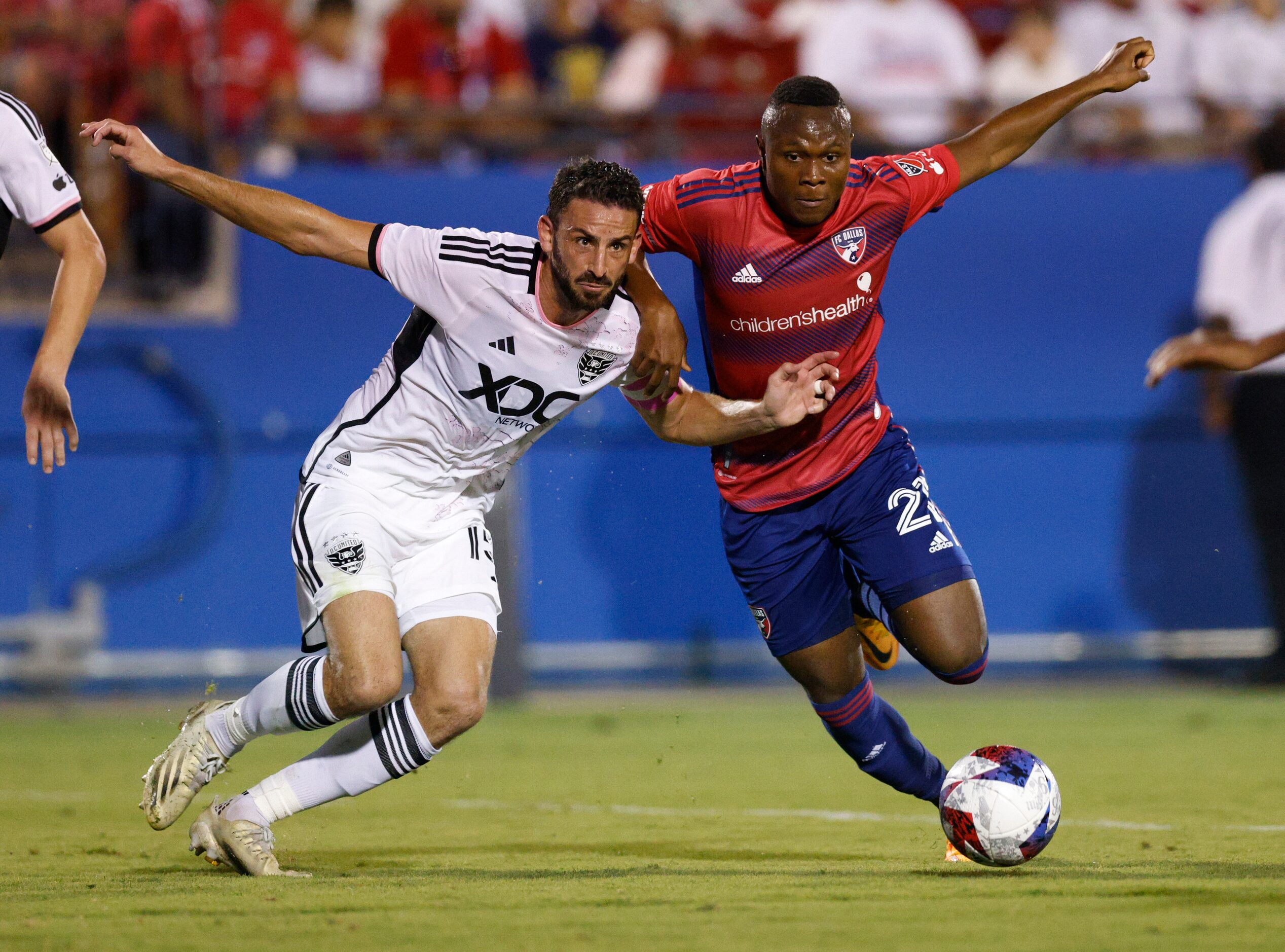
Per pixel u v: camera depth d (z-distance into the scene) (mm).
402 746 15977
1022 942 11367
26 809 22781
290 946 11367
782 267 17656
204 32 45156
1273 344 20516
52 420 15172
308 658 16281
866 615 19312
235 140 44344
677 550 42656
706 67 49562
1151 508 45031
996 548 44500
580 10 51906
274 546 42312
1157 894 13727
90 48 42625
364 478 16469
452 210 43500
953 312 44688
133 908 13250
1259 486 42625
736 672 43219
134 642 41281
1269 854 16828
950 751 29828
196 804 24156
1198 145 48469
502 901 13594
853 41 48719
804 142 16469
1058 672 44781
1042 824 15352
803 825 20516
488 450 16625
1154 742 31203
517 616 41000
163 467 41938
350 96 47969
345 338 43031
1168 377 45188
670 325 16156
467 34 48781
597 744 32250
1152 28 51000
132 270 42594
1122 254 45312
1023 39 49094
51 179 15609
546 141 45844
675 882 14883
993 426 44656
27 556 41156
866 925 12172
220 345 42438
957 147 18250
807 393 16516
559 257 15016
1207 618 44969
